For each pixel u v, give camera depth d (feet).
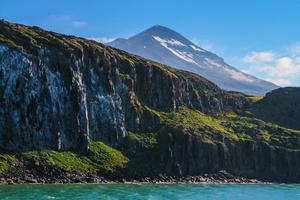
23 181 651.66
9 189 566.77
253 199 642.63
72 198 526.98
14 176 655.76
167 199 578.66
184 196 619.26
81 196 548.31
